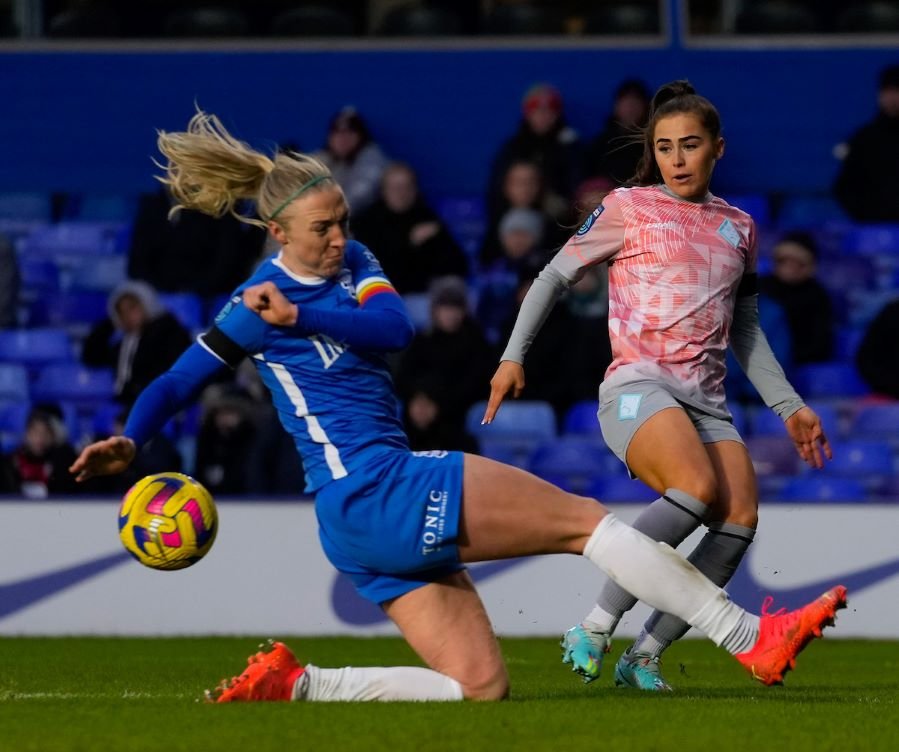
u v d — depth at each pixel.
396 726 14.16
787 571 31.11
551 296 18.86
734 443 18.56
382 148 46.78
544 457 38.38
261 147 46.62
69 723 14.80
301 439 16.62
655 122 19.02
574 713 15.41
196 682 21.06
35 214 46.44
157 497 16.58
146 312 39.28
